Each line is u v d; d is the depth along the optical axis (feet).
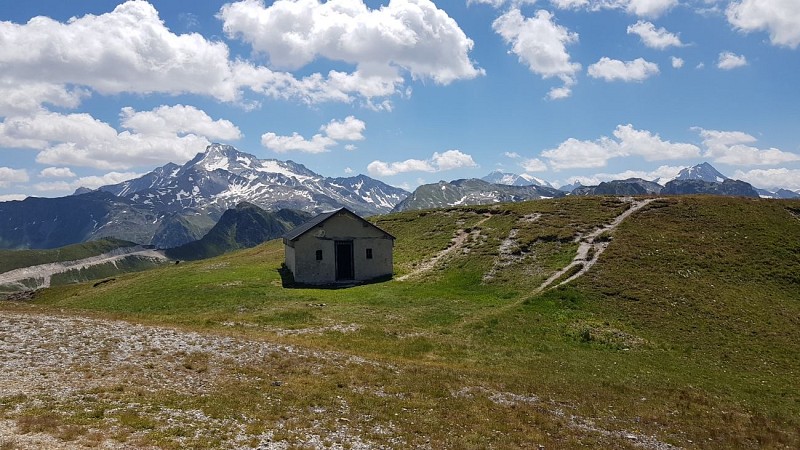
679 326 143.84
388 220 326.24
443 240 261.85
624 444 72.08
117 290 209.36
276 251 302.04
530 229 242.58
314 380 85.66
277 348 103.65
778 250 198.29
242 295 176.96
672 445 74.64
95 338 98.78
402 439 64.44
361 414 72.33
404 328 136.98
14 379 73.00
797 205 248.52
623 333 137.69
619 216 248.11
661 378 111.24
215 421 63.21
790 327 144.66
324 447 58.85
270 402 73.05
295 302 165.07
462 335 133.80
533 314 149.79
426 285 195.42
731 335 139.54
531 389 95.14
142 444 52.85
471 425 72.49
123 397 68.54
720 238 211.41
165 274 239.30
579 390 98.27
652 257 192.65
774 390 108.68
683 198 266.16
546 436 71.46
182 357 91.81
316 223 211.82
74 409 62.13
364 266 216.95
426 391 86.84
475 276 198.90
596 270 181.68
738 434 81.87
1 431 52.75
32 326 103.71
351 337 124.57
